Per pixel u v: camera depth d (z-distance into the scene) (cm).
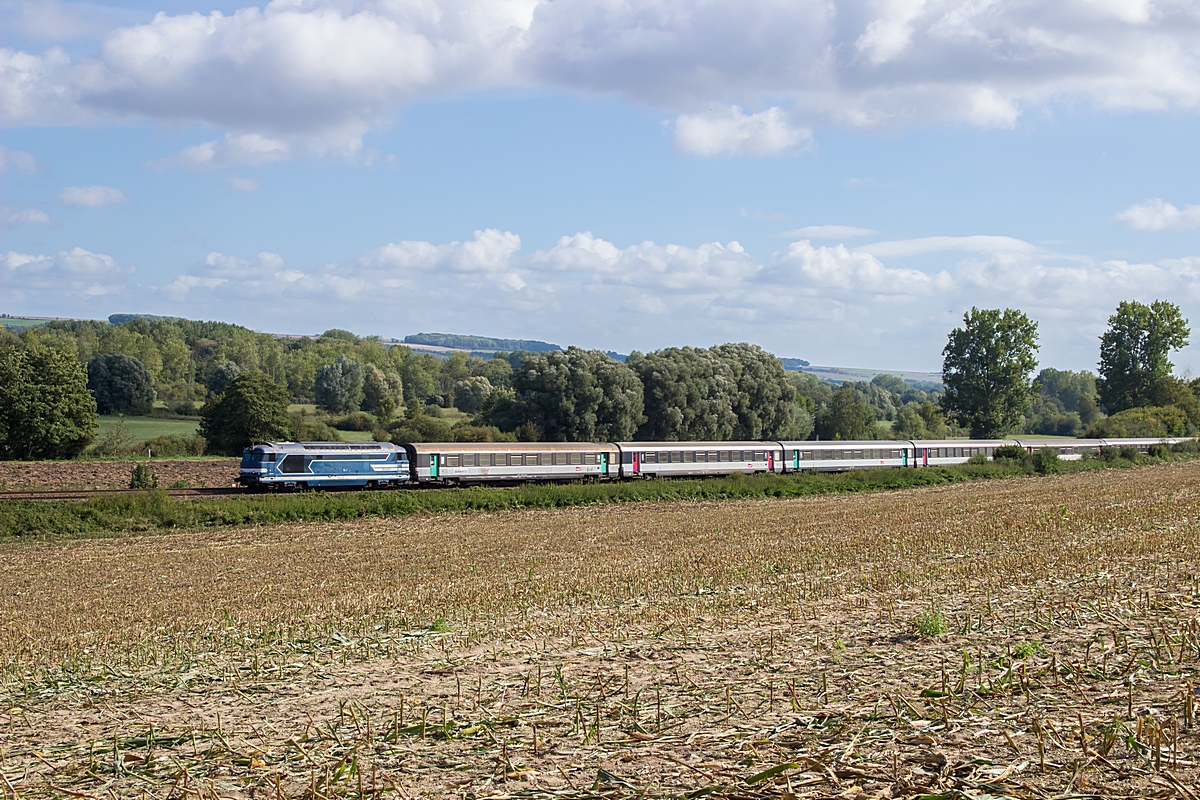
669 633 1619
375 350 17825
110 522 3972
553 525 4103
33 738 1117
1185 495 4325
